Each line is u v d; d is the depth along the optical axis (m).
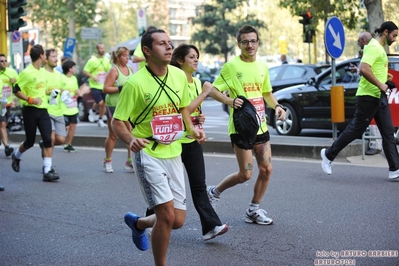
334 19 13.27
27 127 11.59
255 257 6.70
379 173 11.25
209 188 8.19
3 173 12.74
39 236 7.88
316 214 8.42
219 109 30.42
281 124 17.34
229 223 8.15
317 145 13.20
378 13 18.20
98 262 6.77
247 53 7.69
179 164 5.98
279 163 12.70
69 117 15.77
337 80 16.16
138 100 5.78
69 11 46.81
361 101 10.51
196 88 7.61
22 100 11.47
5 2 17.14
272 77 21.27
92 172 12.66
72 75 15.73
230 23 53.03
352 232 7.48
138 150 5.59
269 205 9.05
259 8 76.50
